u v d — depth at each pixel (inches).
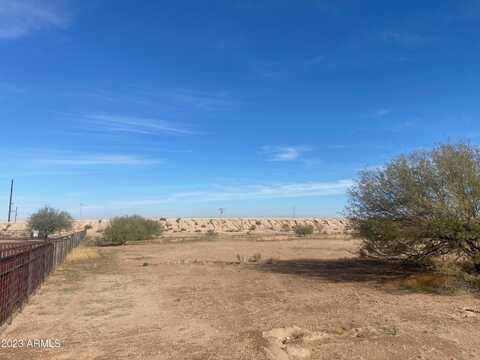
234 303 550.9
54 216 2546.8
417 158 708.0
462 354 331.9
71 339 383.9
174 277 824.3
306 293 622.2
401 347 348.8
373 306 518.0
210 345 361.1
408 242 711.7
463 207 646.5
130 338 386.6
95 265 1050.1
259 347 347.9
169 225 4719.5
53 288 679.1
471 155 679.7
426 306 514.6
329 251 1472.7
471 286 623.2
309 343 364.8
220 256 1342.3
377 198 740.7
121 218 2358.5
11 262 450.9
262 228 4687.5
